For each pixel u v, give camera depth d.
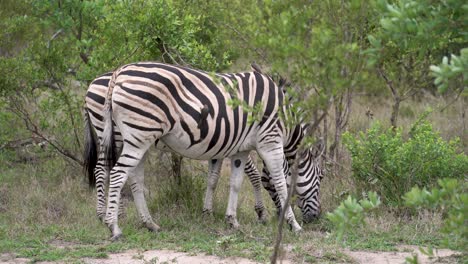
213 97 10.51
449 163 12.55
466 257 7.79
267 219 12.20
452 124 17.66
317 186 12.12
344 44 5.75
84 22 15.22
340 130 14.34
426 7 4.92
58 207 12.40
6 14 16.77
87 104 10.84
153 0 12.86
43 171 15.12
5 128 15.59
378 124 13.12
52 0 15.04
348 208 5.57
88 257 9.58
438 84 4.87
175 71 10.35
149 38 12.94
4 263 9.23
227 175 15.15
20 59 14.70
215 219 12.09
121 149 11.05
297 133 11.54
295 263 9.33
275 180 11.27
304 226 11.88
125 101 10.15
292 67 6.10
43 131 15.70
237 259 9.54
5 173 14.77
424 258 9.63
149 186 14.16
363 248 10.22
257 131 11.02
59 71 14.59
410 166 12.46
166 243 10.45
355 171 13.03
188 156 10.93
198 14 15.02
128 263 9.30
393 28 4.90
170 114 10.30
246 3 13.27
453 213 5.28
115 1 13.76
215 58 14.35
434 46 5.28
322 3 6.13
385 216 11.89
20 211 12.13
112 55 13.50
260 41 5.96
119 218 11.86
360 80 6.03
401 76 15.49
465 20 4.92
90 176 11.34
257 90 10.93
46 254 9.62
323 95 6.07
